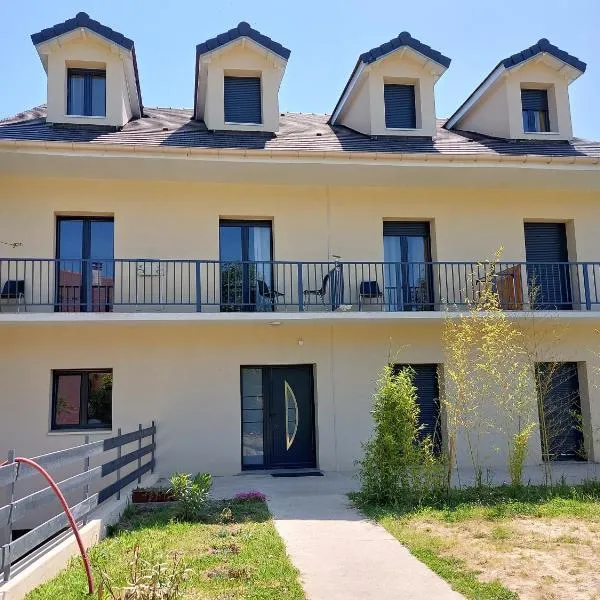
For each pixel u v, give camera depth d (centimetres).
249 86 1283
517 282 1217
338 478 1070
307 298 1201
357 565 568
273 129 1246
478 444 1180
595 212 1320
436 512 759
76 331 1121
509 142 1318
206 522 734
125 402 1120
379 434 837
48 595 463
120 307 1142
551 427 1220
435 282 1262
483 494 838
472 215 1277
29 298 1112
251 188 1213
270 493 923
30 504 501
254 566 556
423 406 1227
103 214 1175
